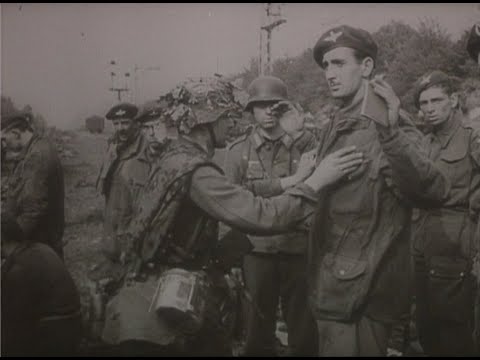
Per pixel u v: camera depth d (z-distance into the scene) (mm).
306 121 2467
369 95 2170
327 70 2352
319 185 2080
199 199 1860
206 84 2010
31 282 2561
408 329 2414
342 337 2369
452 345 2535
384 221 2291
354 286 2324
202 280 1940
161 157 2018
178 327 1906
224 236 2201
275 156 2480
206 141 2023
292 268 2494
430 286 2514
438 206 2379
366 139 2258
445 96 2453
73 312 2604
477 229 2439
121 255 2654
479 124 2439
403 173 2156
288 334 2520
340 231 2344
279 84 2508
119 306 1963
